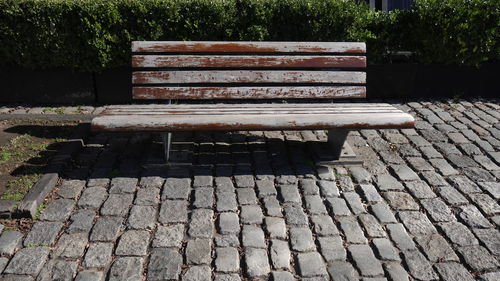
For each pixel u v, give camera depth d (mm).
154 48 4477
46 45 5500
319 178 4094
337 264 3084
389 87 6039
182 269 3006
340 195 3865
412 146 4766
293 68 4930
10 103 5789
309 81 4594
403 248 3254
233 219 3498
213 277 2945
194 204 3668
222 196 3789
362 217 3580
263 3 5594
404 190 3967
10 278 2883
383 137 4973
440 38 5789
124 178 4023
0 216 3439
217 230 3379
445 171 4277
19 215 3445
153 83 4480
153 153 4352
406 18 5895
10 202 3514
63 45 5520
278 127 3934
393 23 5910
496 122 5375
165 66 4469
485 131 5125
